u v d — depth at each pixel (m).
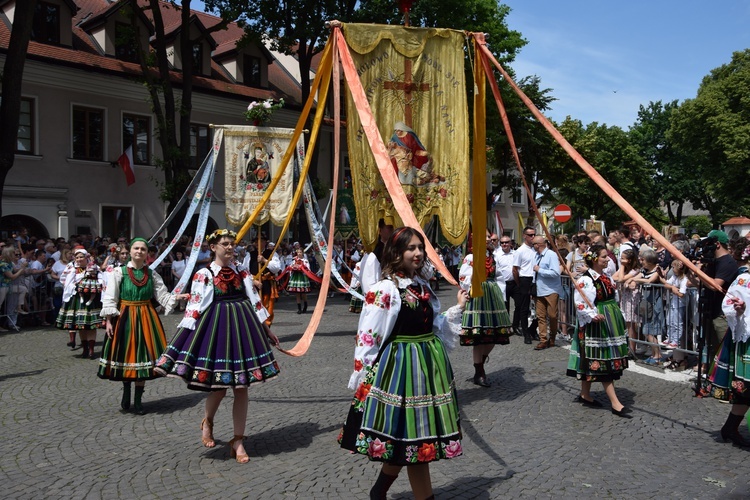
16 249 12.55
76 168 20.08
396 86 6.15
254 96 24.86
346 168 27.77
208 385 4.61
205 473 4.39
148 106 21.91
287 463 4.59
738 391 4.82
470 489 4.09
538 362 8.41
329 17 20.53
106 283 5.98
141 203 21.83
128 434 5.34
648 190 41.34
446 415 3.35
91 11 23.53
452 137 6.32
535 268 9.60
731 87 32.53
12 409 6.20
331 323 12.48
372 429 3.28
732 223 31.47
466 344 6.89
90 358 9.02
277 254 15.54
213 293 4.81
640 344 8.75
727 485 4.16
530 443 5.05
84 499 3.95
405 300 3.41
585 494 4.02
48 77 19.23
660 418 5.75
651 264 8.42
